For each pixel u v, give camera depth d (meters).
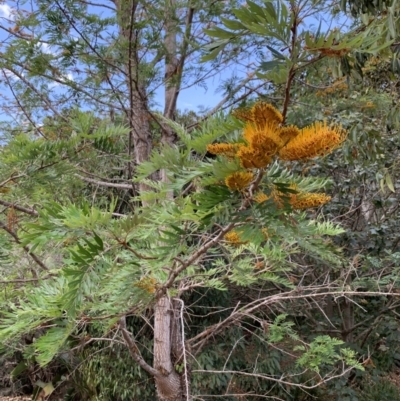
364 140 2.48
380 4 1.80
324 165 3.08
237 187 0.72
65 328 1.27
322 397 3.35
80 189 2.20
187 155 1.04
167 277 1.44
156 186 1.24
